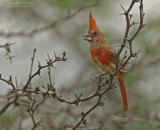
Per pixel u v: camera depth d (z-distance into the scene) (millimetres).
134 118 10617
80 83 12430
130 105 11531
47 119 9281
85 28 15258
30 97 7309
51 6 13586
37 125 7738
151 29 13133
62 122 11375
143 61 12641
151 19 13266
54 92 7117
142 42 13164
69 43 15297
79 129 8609
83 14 13945
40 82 12586
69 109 10555
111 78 6910
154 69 13852
